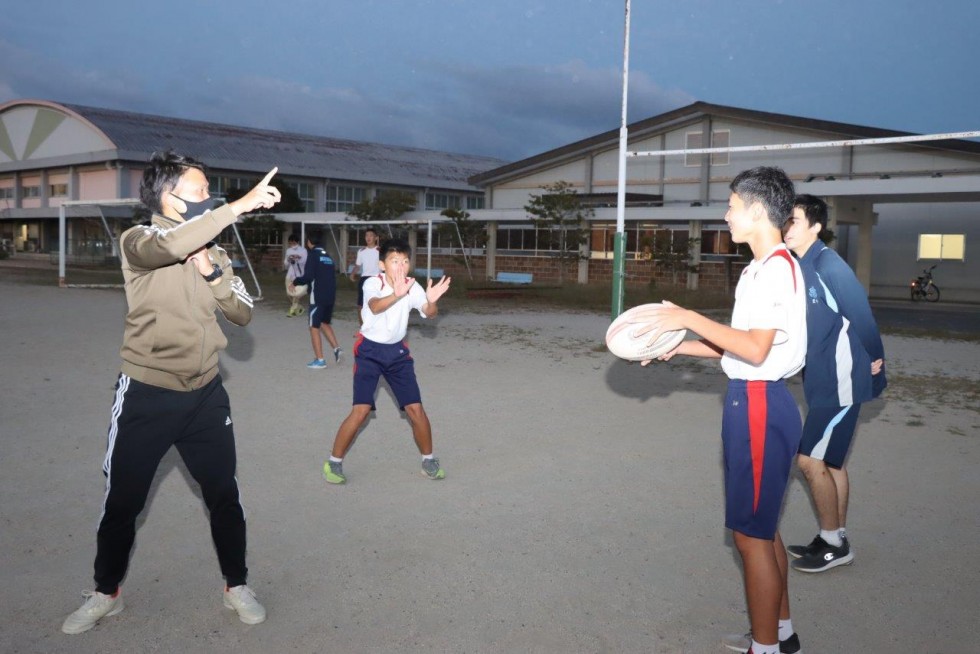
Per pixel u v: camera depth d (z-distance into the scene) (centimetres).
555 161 3459
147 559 391
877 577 389
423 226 3434
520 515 462
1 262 4394
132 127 4534
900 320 1864
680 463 575
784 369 282
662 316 280
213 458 325
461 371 957
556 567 390
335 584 368
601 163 3347
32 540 410
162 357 304
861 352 378
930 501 502
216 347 317
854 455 609
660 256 2700
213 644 312
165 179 304
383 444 611
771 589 285
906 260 2827
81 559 388
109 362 948
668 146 3127
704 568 393
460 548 412
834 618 346
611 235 3094
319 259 927
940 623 342
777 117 2802
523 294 2339
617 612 345
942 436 670
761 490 283
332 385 837
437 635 322
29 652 304
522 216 3161
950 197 2438
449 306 1978
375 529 436
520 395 813
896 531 450
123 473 310
